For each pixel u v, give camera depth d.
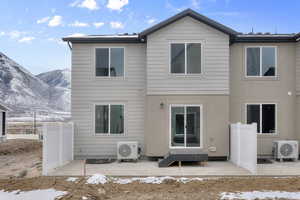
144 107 16.20
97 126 16.25
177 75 15.27
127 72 16.27
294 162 14.84
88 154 16.14
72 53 16.23
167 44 15.32
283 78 16.28
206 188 9.59
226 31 15.18
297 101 16.11
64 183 10.19
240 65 16.31
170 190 9.41
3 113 27.61
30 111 112.25
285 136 16.20
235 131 14.30
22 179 10.88
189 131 15.30
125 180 10.73
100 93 16.23
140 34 15.25
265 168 13.15
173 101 15.26
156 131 15.28
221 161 15.06
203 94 15.26
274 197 8.51
